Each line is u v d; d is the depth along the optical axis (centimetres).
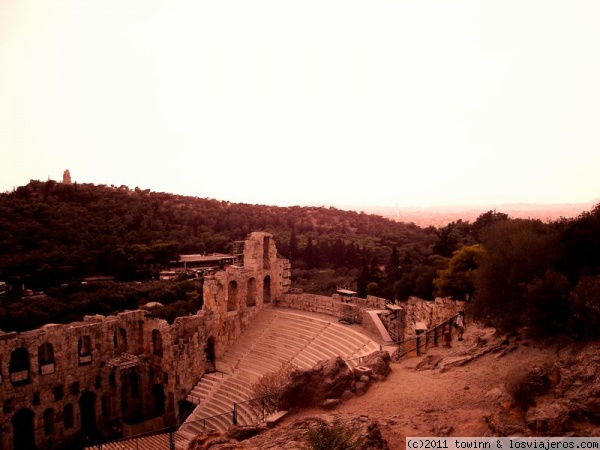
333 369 2698
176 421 5194
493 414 1892
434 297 5769
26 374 4747
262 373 4875
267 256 6462
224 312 5709
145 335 5731
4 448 4503
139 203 15062
